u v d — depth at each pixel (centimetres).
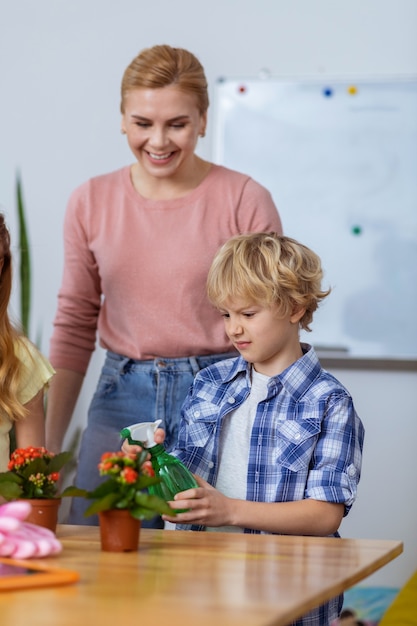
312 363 189
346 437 180
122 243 225
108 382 227
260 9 339
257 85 340
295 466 179
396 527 327
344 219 336
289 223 339
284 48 339
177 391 220
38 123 349
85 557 125
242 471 186
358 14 335
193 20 342
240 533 164
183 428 195
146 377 222
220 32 341
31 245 348
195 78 216
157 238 223
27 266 333
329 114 337
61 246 346
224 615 92
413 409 329
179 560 125
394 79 332
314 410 183
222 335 221
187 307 220
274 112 339
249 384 190
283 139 339
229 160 342
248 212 224
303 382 187
